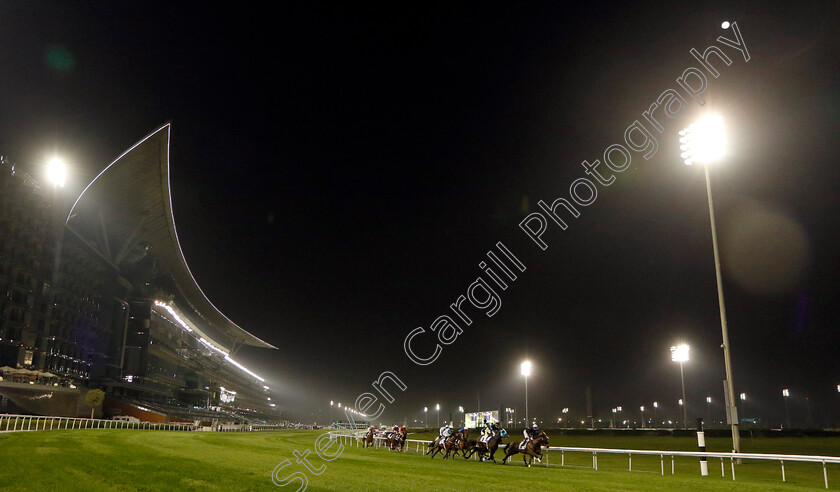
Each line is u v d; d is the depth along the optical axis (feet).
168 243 275.80
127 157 194.39
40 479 33.83
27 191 175.32
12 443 60.59
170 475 37.65
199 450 63.77
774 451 96.73
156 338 275.80
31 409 158.92
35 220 177.47
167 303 274.36
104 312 231.91
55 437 74.18
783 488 39.29
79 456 48.65
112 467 41.14
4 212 166.30
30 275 174.29
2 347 162.09
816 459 43.98
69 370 198.49
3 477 34.12
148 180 217.36
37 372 163.43
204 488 32.55
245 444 84.99
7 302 164.66
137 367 249.34
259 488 33.17
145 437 85.46
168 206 239.91
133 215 242.17
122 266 256.32
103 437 78.54
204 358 375.45
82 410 186.09
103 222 236.43
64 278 197.26
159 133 187.52
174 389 316.60
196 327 353.51
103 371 227.20
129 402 207.62
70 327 199.31
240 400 465.47
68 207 194.18
